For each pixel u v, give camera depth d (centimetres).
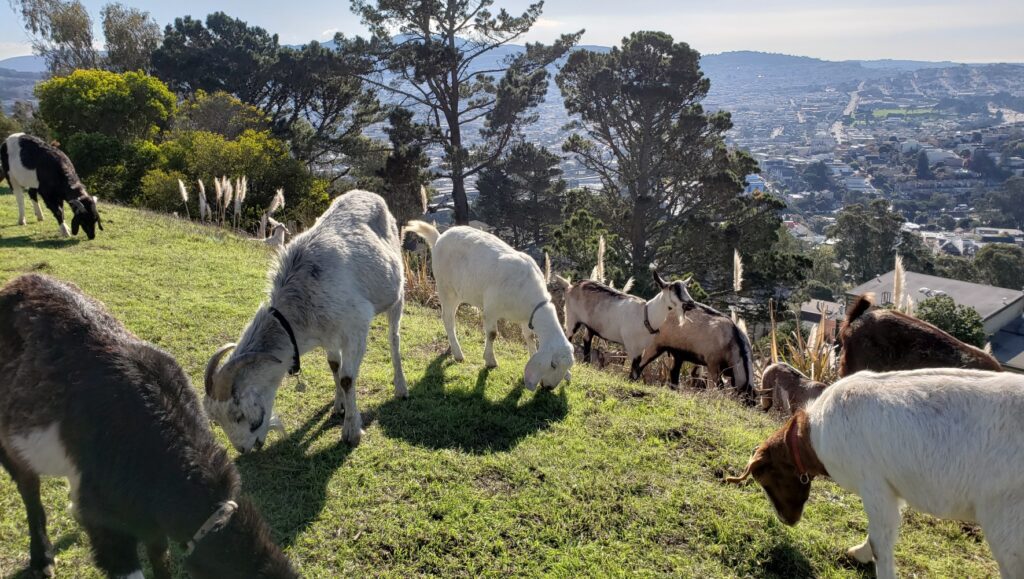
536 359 621
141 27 3553
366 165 3491
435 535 407
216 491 290
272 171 1953
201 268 942
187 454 294
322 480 455
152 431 293
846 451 380
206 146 1870
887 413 361
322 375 629
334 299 486
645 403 639
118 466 286
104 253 959
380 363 688
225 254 1051
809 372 901
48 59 3541
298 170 2023
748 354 839
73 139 1958
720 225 2722
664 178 3197
